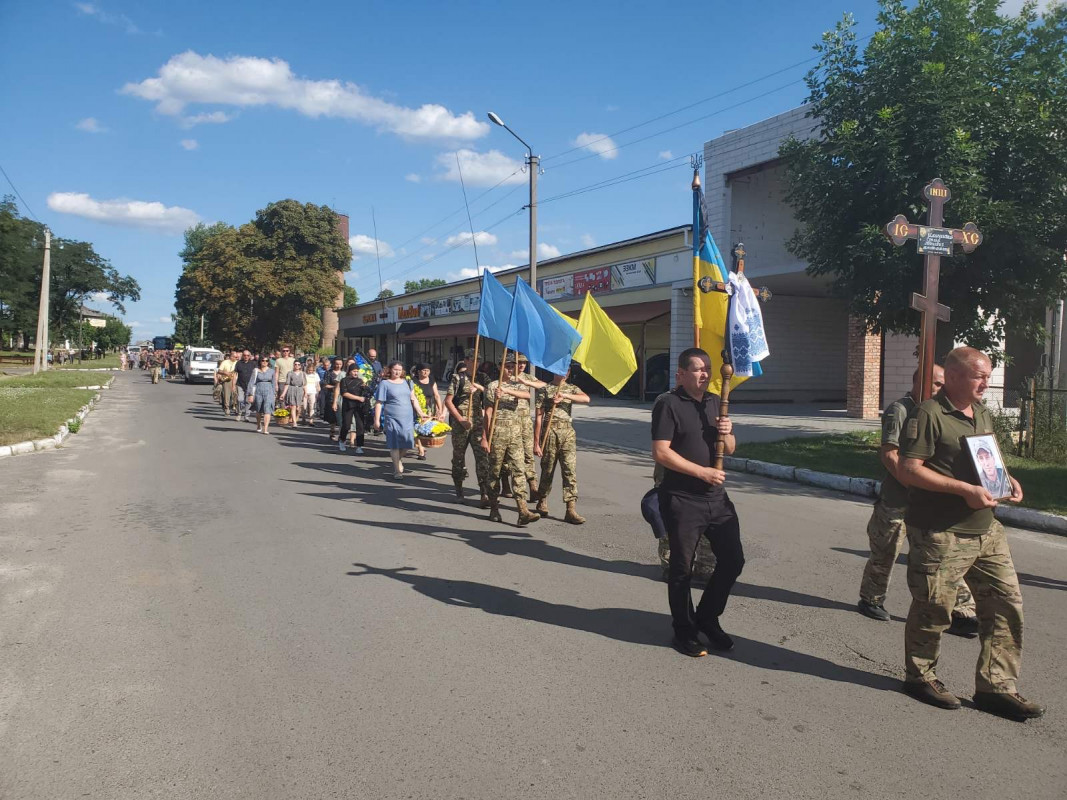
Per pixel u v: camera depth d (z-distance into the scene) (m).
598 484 10.48
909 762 3.36
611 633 4.83
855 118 11.02
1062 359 14.99
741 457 12.23
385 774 3.17
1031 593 5.85
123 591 5.48
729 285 4.90
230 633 4.71
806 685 4.12
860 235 10.70
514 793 3.05
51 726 3.54
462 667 4.27
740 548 4.50
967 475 3.71
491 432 7.72
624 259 27.55
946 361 3.79
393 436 10.54
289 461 12.11
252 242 44.78
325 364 19.42
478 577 5.96
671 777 3.19
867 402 19.62
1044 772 3.30
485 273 8.95
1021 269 10.38
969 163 10.02
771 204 22.47
